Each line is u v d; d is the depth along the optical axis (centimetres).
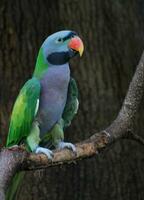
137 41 1358
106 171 1247
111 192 1242
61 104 797
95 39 1284
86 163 1241
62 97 796
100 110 1255
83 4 1289
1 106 1208
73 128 1235
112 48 1300
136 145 1282
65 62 797
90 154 610
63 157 600
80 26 1279
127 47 1325
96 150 612
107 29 1305
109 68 1284
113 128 617
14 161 540
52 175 1217
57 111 796
